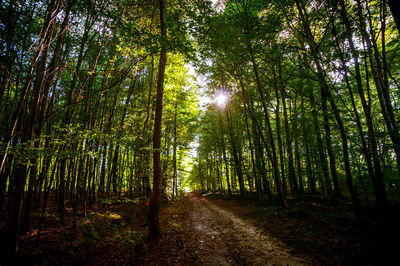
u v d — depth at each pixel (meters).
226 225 9.49
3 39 5.26
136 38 4.67
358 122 7.38
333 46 7.94
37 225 6.59
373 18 7.83
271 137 11.56
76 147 6.80
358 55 7.47
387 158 7.90
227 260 5.47
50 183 5.82
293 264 4.98
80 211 8.61
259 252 5.89
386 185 7.84
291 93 13.98
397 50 8.62
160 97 7.67
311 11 8.76
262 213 10.75
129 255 5.66
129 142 7.68
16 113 3.53
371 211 8.09
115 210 9.89
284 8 8.70
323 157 11.55
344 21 7.59
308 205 11.04
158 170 7.33
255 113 15.27
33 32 6.87
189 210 14.66
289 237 6.80
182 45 4.77
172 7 7.79
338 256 5.09
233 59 10.17
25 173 4.67
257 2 9.20
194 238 7.49
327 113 8.69
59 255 5.02
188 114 17.95
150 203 7.21
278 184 11.06
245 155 20.30
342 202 10.39
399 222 6.05
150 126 12.41
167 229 8.35
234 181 28.45
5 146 3.46
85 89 8.87
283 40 9.59
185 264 5.26
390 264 4.34
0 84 4.63
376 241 5.43
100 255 5.49
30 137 4.30
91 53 8.51
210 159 31.14
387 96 7.96
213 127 23.55
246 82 13.44
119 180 8.89
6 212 7.45
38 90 4.57
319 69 8.48
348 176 7.46
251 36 8.91
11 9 5.50
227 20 8.68
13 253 4.25
